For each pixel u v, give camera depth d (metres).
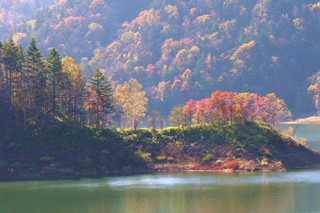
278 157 87.94
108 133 96.94
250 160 86.94
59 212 57.84
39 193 69.31
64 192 69.69
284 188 67.94
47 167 85.62
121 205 60.50
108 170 87.31
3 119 92.19
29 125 93.75
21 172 83.62
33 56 97.25
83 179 80.19
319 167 87.69
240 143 91.25
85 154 90.25
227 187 69.75
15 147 87.81
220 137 94.44
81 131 96.00
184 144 94.50
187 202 61.00
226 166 86.50
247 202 59.97
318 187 68.19
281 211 55.28
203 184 72.75
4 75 97.81
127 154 91.56
